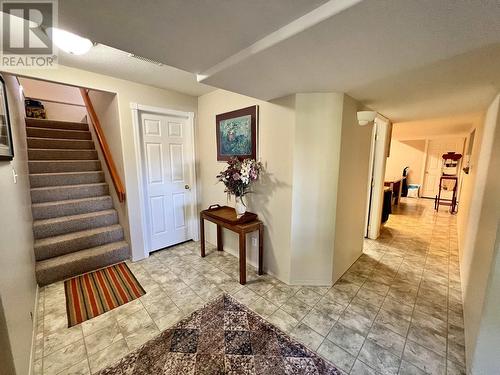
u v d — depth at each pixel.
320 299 2.15
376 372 1.43
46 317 1.91
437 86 1.88
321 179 2.21
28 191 2.68
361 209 2.92
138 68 2.28
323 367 1.46
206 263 2.88
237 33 1.21
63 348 1.61
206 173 3.42
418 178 7.48
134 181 2.84
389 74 1.62
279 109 2.27
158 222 3.21
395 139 7.13
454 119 3.45
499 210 1.21
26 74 2.01
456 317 1.92
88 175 3.44
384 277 2.55
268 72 1.60
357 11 0.92
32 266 2.19
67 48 1.63
